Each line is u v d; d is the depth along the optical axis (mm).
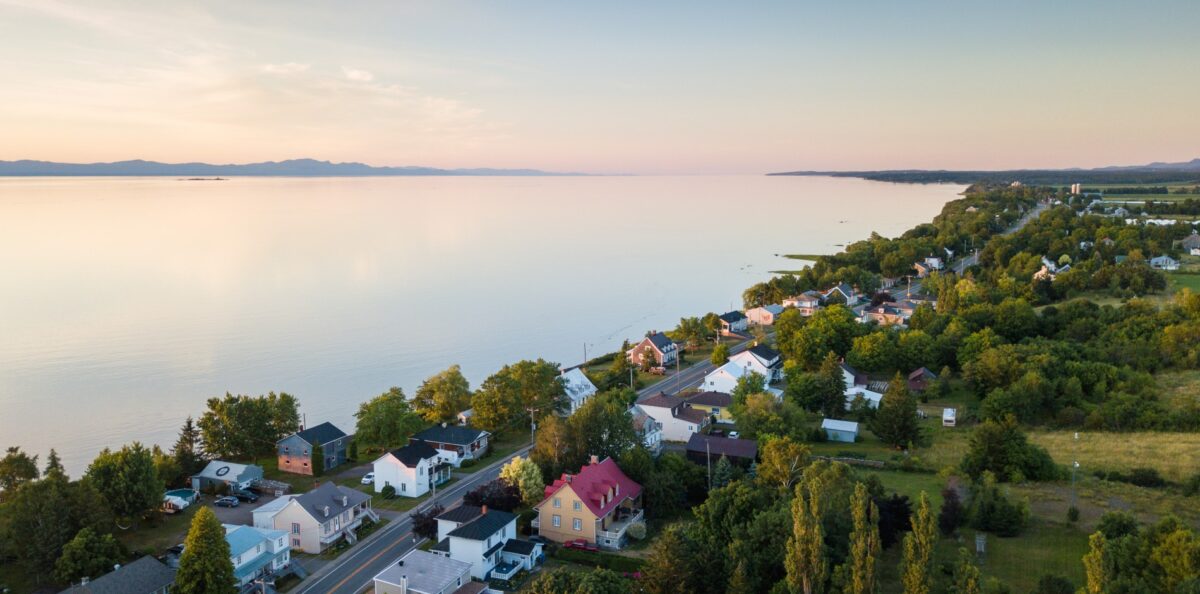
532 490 78438
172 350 159125
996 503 68375
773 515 61188
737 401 107375
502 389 105938
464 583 61781
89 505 67188
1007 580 60344
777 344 148125
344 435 98500
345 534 73625
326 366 150000
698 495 79812
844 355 138125
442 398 110625
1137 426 98500
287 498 75688
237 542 65062
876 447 96500
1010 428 83750
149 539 73375
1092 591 45438
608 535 71000
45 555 63156
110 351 157375
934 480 83000
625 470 80438
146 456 76062
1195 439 92562
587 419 85250
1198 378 114000
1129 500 74938
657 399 107312
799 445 75562
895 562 63750
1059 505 74188
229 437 94312
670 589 56312
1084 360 120125
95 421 119562
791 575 52750
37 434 114500
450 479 90188
